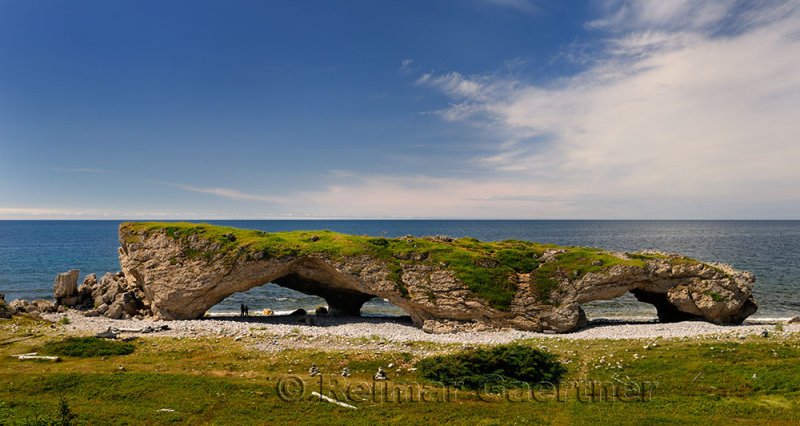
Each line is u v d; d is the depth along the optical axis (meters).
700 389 22.88
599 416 19.73
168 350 30.73
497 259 43.88
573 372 26.78
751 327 38.03
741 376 23.81
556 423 19.20
